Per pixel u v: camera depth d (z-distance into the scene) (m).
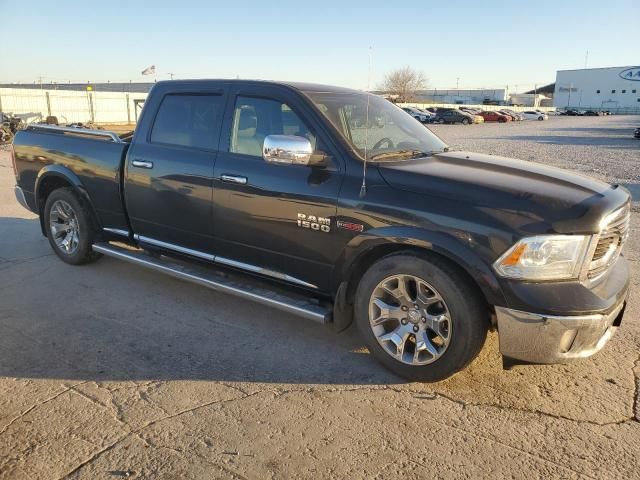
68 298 4.73
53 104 35.69
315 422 3.01
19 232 6.96
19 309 4.48
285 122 3.91
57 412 3.05
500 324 3.05
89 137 5.21
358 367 3.64
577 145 23.45
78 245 5.40
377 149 3.83
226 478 2.56
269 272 4.03
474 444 2.85
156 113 4.67
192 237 4.43
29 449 2.73
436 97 108.69
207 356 3.75
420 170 3.47
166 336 4.05
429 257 3.25
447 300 3.19
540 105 107.62
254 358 3.74
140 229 4.84
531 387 3.41
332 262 3.64
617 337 4.11
